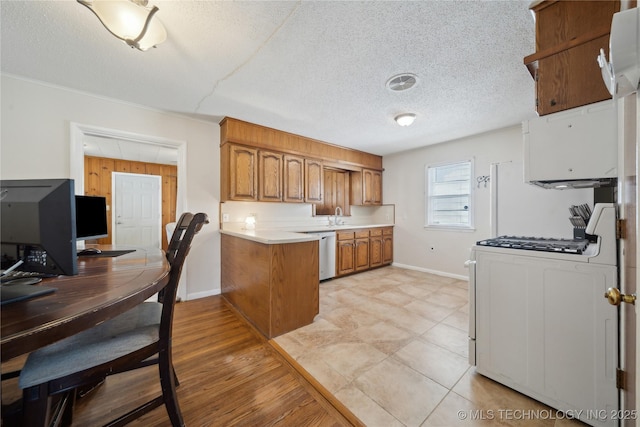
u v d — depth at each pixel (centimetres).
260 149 330
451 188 413
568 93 126
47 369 83
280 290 216
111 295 83
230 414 132
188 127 303
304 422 127
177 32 160
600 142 119
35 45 173
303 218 421
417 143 417
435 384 154
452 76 211
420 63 193
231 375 163
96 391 146
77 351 92
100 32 161
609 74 66
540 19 135
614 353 115
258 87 231
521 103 262
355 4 139
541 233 212
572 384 126
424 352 188
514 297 145
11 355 58
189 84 226
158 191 550
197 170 309
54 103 229
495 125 330
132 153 450
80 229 173
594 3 120
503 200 230
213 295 320
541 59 134
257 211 364
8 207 88
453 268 404
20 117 216
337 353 186
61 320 66
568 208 201
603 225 118
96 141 368
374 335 213
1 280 99
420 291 331
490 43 170
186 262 303
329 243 385
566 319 128
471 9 142
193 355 185
